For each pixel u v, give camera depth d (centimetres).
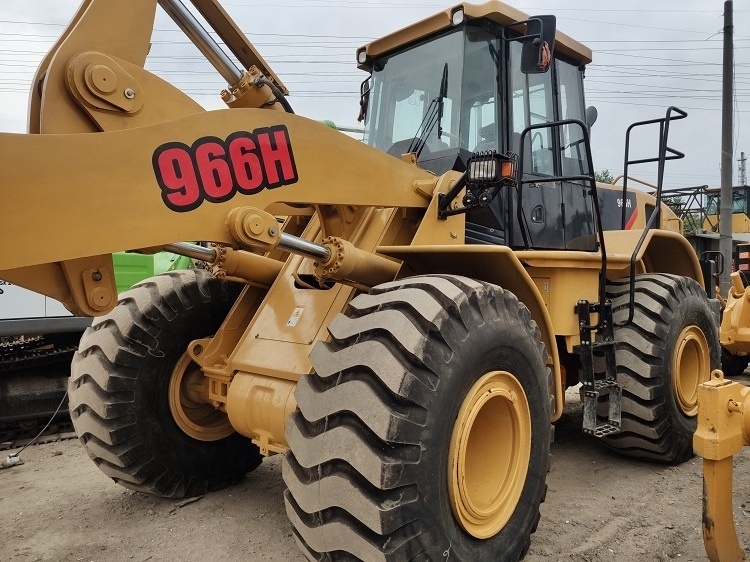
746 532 302
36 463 455
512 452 265
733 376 745
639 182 617
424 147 371
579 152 437
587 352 338
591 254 360
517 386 262
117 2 220
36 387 531
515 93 375
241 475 380
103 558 291
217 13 284
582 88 445
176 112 230
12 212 184
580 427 510
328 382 225
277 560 285
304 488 217
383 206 296
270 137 246
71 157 194
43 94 206
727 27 1164
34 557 294
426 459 212
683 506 343
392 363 213
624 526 316
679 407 407
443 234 313
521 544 259
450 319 230
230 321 330
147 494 352
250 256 316
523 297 296
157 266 658
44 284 214
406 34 388
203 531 316
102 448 325
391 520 201
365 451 204
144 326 333
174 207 217
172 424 344
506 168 284
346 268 268
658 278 418
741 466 401
